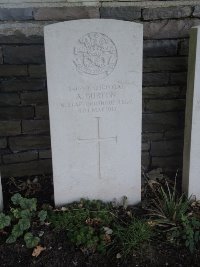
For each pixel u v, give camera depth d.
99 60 2.27
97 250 2.21
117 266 2.13
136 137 2.49
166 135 2.97
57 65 2.23
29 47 2.63
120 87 2.35
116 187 2.60
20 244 2.23
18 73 2.68
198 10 2.70
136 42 2.27
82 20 2.18
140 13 2.66
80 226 2.33
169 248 2.24
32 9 2.56
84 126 2.39
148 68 2.77
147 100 2.85
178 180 2.97
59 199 2.55
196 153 2.57
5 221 2.27
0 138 2.83
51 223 2.37
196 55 2.33
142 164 3.04
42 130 2.86
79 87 2.30
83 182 2.54
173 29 2.71
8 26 2.57
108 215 2.46
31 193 2.76
